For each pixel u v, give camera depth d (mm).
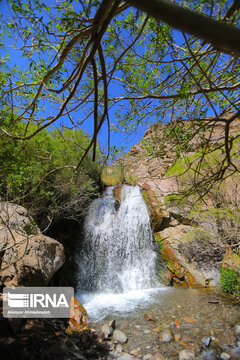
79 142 6551
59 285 6152
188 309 4703
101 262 7746
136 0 946
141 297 5781
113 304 5316
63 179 6438
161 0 914
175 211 8109
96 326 3973
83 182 7574
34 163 5020
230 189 7484
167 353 3174
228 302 4984
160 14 938
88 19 1638
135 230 8250
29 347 2531
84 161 8773
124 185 10117
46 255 4219
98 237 8258
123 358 3012
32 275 3705
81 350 3082
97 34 1456
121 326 4031
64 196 6941
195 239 7324
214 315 4312
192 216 7832
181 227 7961
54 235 7383
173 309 4766
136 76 3039
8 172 4164
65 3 1791
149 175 11023
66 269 6863
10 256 3838
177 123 2730
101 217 8820
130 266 7570
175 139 2881
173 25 955
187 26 915
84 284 6941
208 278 6527
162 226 8047
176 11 903
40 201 6133
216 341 3426
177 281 6738
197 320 4145
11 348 2396
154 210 8219
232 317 4168
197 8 1644
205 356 3088
